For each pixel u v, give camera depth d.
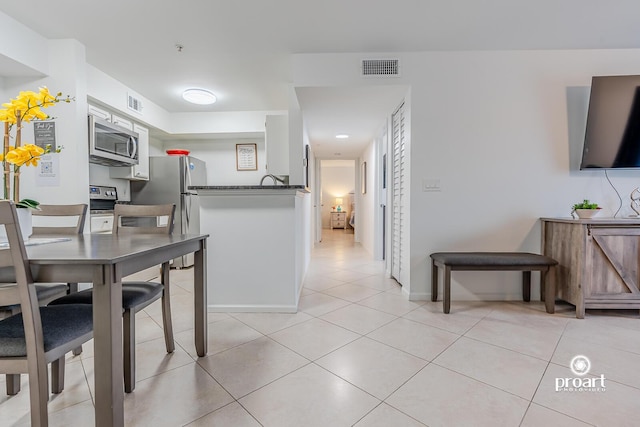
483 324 2.21
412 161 2.76
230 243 2.49
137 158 3.68
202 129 4.49
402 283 3.13
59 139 2.58
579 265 2.32
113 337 0.99
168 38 2.55
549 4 2.13
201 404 1.33
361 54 2.78
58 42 2.56
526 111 2.71
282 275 2.47
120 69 3.11
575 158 2.71
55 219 2.58
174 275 3.77
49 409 1.31
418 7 2.17
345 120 3.92
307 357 1.74
